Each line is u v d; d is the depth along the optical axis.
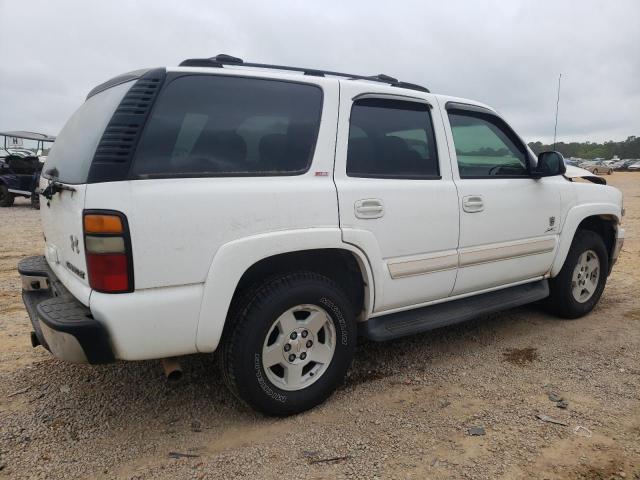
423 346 4.19
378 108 3.44
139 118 2.58
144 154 2.57
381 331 3.45
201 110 2.77
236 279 2.75
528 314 5.02
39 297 3.30
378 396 3.34
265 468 2.60
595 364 3.84
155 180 2.57
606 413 3.11
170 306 2.59
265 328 2.88
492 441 2.82
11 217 12.95
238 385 2.88
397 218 3.36
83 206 2.48
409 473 2.55
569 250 4.65
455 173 3.76
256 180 2.86
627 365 3.82
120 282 2.48
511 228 4.07
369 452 2.72
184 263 2.61
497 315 4.98
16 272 6.75
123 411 3.15
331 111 3.17
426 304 3.71
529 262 4.26
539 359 3.93
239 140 2.86
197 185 2.66
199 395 3.35
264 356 2.93
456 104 3.88
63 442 2.82
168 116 2.67
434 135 3.71
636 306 5.29
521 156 4.30
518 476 2.52
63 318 2.53
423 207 3.49
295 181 2.98
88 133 2.88
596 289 4.98
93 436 2.88
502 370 3.73
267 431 2.94
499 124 4.19
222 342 2.92
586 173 6.32
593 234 4.87
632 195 21.56
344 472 2.56
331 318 3.15
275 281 2.95
